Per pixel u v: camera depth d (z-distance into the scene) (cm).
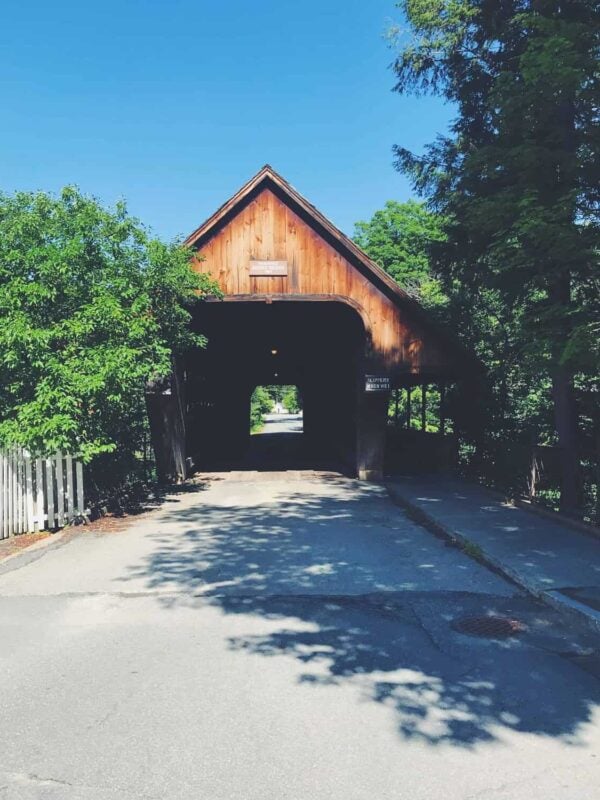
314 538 981
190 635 555
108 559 845
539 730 388
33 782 333
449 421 1922
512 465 1292
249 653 512
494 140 1189
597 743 373
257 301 1628
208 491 1573
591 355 790
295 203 1627
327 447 2895
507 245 895
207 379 2366
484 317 1691
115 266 1166
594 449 1021
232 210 1627
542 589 663
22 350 973
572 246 816
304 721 398
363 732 385
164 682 457
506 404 1466
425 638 549
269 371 3002
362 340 1689
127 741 375
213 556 862
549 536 917
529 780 335
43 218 1096
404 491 1439
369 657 505
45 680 461
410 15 1381
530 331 914
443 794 322
